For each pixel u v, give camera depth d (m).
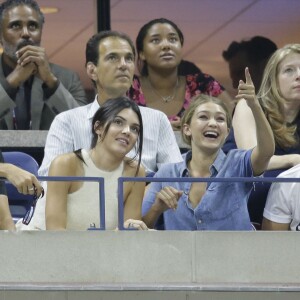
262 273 32.69
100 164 34.22
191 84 42.03
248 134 36.84
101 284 32.19
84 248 32.50
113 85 37.78
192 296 32.06
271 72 37.16
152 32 41.41
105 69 37.81
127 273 32.56
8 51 40.62
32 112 40.47
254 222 36.03
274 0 43.78
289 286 32.25
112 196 34.19
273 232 32.75
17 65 40.12
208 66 43.28
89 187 34.06
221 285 32.28
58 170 34.06
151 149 37.69
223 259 32.69
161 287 32.03
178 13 43.78
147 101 41.47
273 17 43.75
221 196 34.53
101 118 34.25
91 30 43.53
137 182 34.47
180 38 41.66
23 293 31.94
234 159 34.88
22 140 40.12
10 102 40.06
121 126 34.22
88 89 42.97
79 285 32.09
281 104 36.97
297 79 36.94
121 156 34.19
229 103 42.31
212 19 43.78
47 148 37.19
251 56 43.50
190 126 35.12
